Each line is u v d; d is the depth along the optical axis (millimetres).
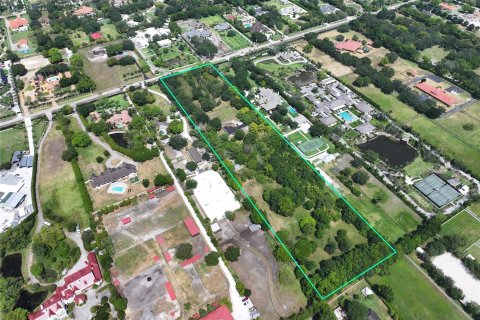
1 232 156375
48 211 162500
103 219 159875
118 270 142250
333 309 133625
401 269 147250
